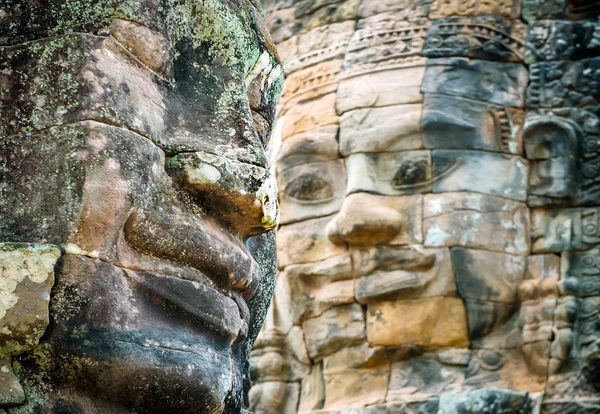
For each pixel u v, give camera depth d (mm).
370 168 6426
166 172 2740
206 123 2859
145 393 2576
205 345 2691
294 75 6898
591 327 6090
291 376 6551
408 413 6047
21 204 2574
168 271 2680
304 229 6555
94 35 2719
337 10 6949
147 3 2836
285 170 6676
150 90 2785
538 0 6715
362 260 6328
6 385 2473
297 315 6500
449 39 6617
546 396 6000
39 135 2613
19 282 2512
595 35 6609
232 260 2770
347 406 6227
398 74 6586
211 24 2971
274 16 7172
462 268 6227
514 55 6613
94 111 2629
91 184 2572
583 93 6520
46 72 2660
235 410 2846
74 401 2527
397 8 6812
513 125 6496
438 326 6203
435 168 6383
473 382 6098
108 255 2588
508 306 6234
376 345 6246
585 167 6395
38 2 2744
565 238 6273
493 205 6332
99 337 2533
